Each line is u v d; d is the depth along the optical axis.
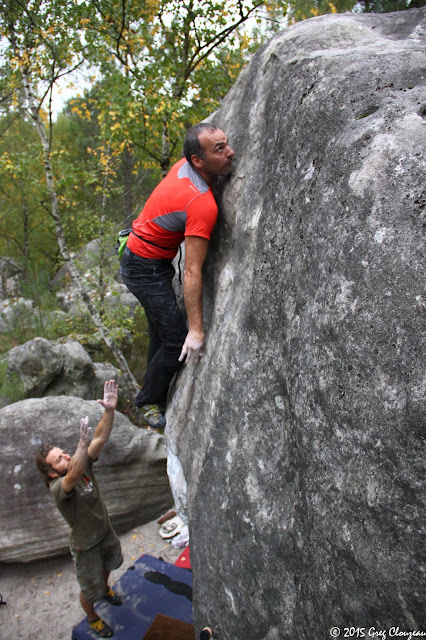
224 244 2.25
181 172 2.20
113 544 3.76
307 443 1.39
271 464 1.69
